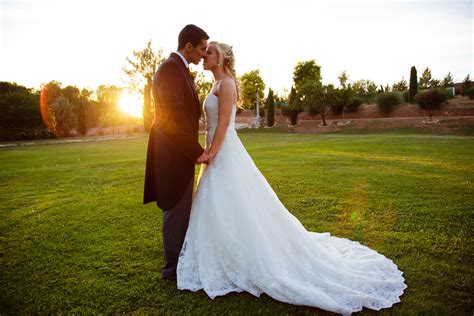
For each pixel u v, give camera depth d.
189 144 2.62
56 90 61.41
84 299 2.55
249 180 2.69
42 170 10.05
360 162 9.22
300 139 20.77
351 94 33.78
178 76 2.62
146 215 4.81
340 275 2.59
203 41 2.74
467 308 2.30
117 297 2.57
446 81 41.12
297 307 2.37
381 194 5.46
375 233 3.76
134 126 51.81
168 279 2.82
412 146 13.15
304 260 2.61
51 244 3.74
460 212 4.36
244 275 2.54
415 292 2.52
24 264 3.25
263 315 2.27
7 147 25.20
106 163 11.27
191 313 2.32
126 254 3.40
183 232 2.82
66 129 46.31
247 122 45.53
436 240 3.48
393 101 32.03
